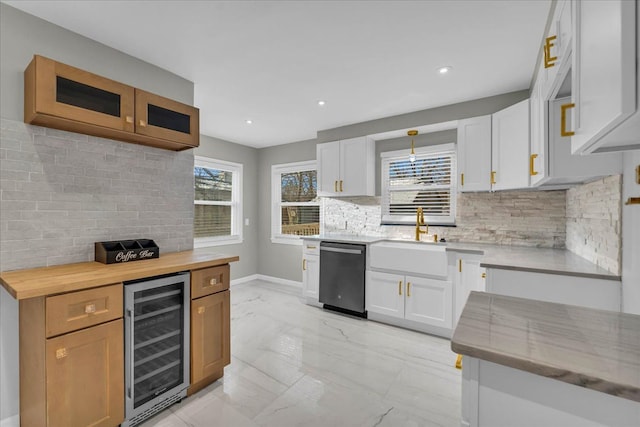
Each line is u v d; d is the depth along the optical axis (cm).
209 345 197
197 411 176
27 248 168
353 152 370
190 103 255
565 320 93
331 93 283
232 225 479
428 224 343
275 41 199
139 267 172
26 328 149
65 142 183
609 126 66
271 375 215
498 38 194
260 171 515
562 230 270
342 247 339
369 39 197
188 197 255
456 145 328
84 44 192
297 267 468
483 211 309
